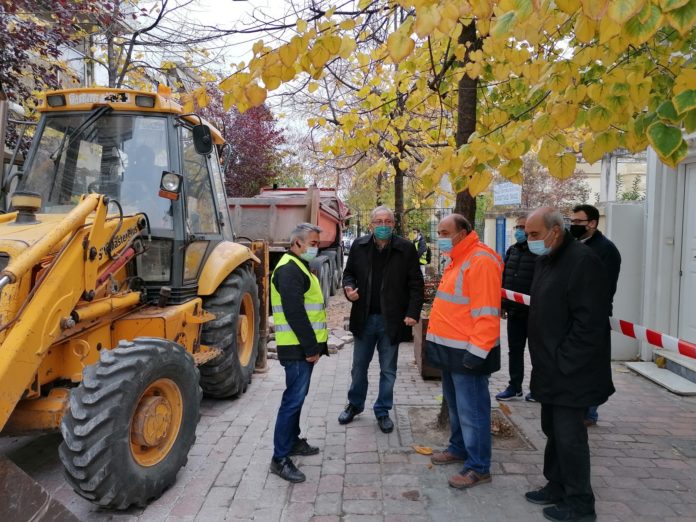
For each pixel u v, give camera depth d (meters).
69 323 3.17
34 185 4.58
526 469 3.85
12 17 6.56
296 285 3.73
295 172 18.81
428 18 2.36
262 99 3.10
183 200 4.63
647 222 6.61
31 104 7.37
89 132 4.64
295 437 3.99
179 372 3.65
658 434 4.53
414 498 3.44
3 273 2.79
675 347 3.34
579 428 3.12
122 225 3.99
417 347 6.68
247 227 10.65
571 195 23.59
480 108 4.97
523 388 5.86
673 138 2.52
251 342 6.10
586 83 3.54
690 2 2.09
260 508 3.33
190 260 4.86
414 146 8.27
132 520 3.19
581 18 2.49
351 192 23.09
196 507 3.35
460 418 3.66
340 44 2.95
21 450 4.20
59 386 3.52
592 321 3.02
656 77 3.25
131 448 3.27
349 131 5.73
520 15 2.22
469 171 3.33
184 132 4.98
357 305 4.69
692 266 6.15
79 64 11.08
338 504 3.37
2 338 2.88
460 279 3.62
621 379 6.19
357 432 4.56
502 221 13.77
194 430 3.81
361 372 4.74
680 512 3.27
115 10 7.99
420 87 4.78
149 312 4.26
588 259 3.08
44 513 2.57
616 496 3.47
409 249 4.61
